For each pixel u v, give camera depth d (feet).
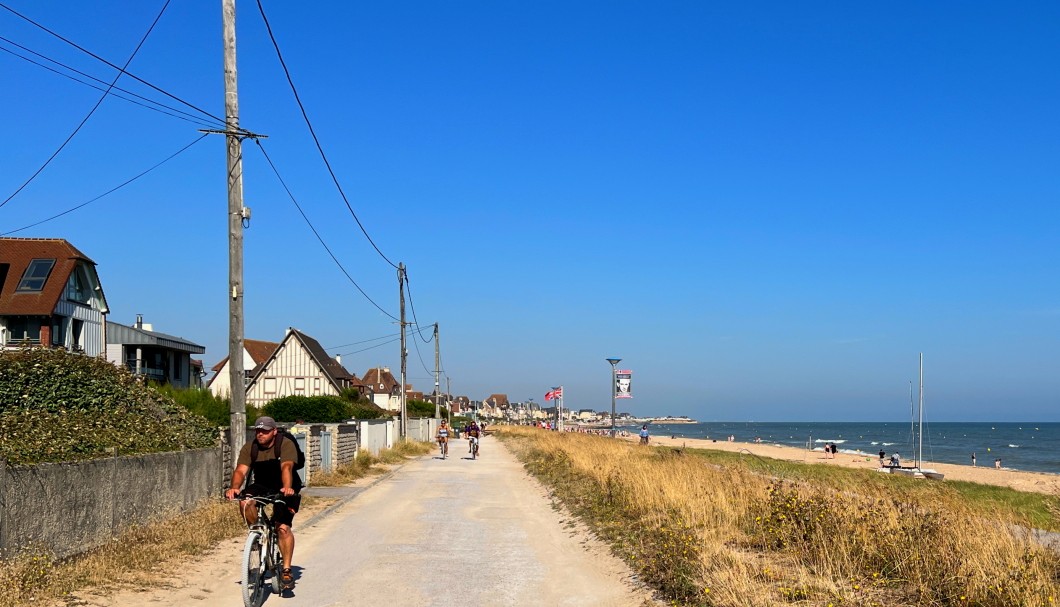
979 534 26.53
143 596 26.27
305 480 66.49
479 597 27.78
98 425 39.78
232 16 47.60
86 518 31.07
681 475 49.70
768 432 631.56
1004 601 22.02
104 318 132.05
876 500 33.91
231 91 47.73
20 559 26.04
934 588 24.30
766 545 32.50
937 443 392.27
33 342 106.01
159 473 38.34
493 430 309.22
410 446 128.88
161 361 149.79
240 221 48.57
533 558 35.19
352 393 220.02
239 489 27.04
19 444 31.40
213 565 31.78
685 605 24.45
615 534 38.40
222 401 80.53
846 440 422.00
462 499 60.18
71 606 24.17
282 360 216.13
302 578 30.78
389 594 28.19
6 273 119.96
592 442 116.47
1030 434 593.83
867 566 27.40
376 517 49.47
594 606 26.50
